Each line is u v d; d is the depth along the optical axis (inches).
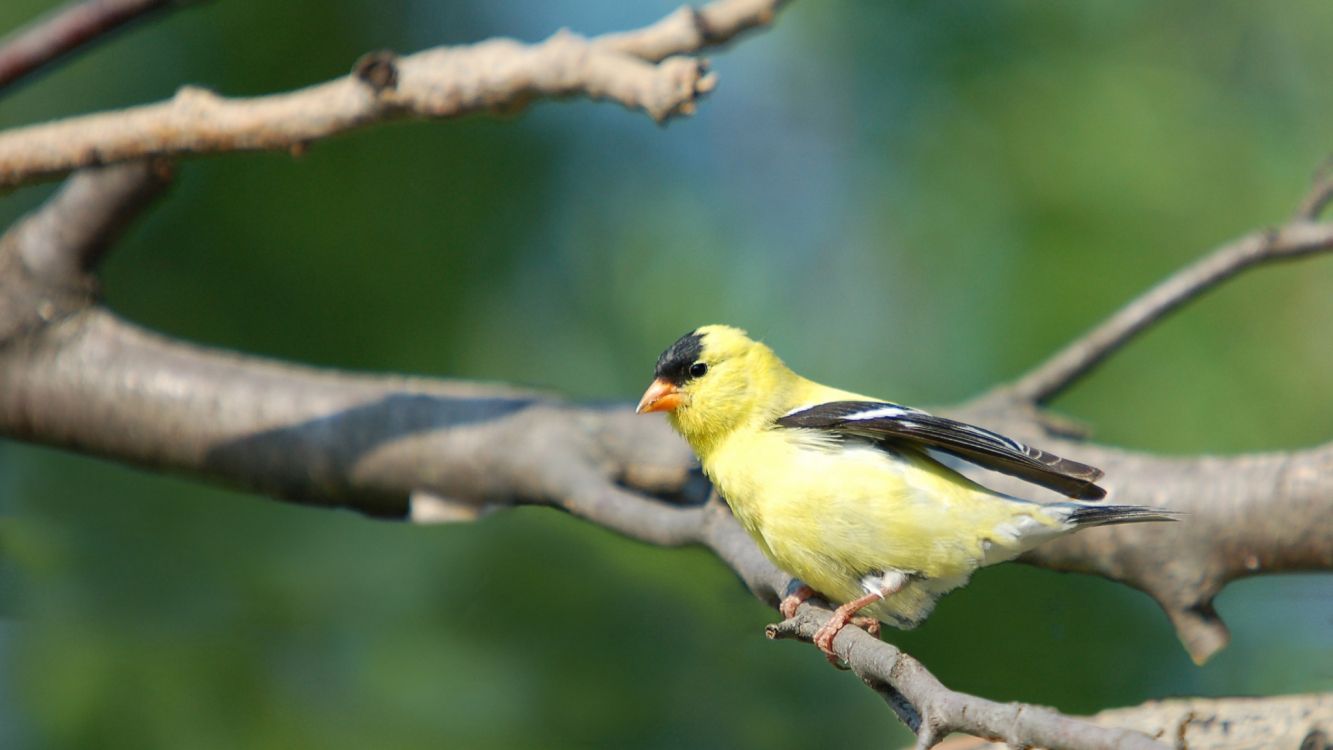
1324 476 328.5
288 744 338.3
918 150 451.8
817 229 479.8
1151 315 373.1
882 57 459.2
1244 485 334.3
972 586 364.8
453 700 350.0
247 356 407.2
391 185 418.0
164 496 384.2
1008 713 196.7
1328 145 437.4
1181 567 338.3
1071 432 381.4
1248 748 295.6
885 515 305.0
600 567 370.6
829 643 294.0
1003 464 313.1
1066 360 383.6
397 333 420.8
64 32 328.5
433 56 288.0
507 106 282.7
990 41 446.9
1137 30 446.3
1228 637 338.0
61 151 307.4
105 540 370.9
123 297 417.4
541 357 444.5
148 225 416.8
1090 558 344.2
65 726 335.9
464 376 424.8
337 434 377.4
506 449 366.9
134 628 351.3
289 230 414.3
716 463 330.0
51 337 393.1
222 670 346.9
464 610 363.3
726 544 305.4
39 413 391.2
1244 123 438.0
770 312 470.6
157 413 386.3
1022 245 428.8
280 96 297.1
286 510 386.6
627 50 296.2
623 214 463.5
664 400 333.7
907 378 444.8
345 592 366.0
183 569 364.5
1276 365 424.5
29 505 379.9
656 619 367.2
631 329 458.0
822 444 315.3
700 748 352.2
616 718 351.9
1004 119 438.3
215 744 338.0
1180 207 424.2
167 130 304.0
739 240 481.4
